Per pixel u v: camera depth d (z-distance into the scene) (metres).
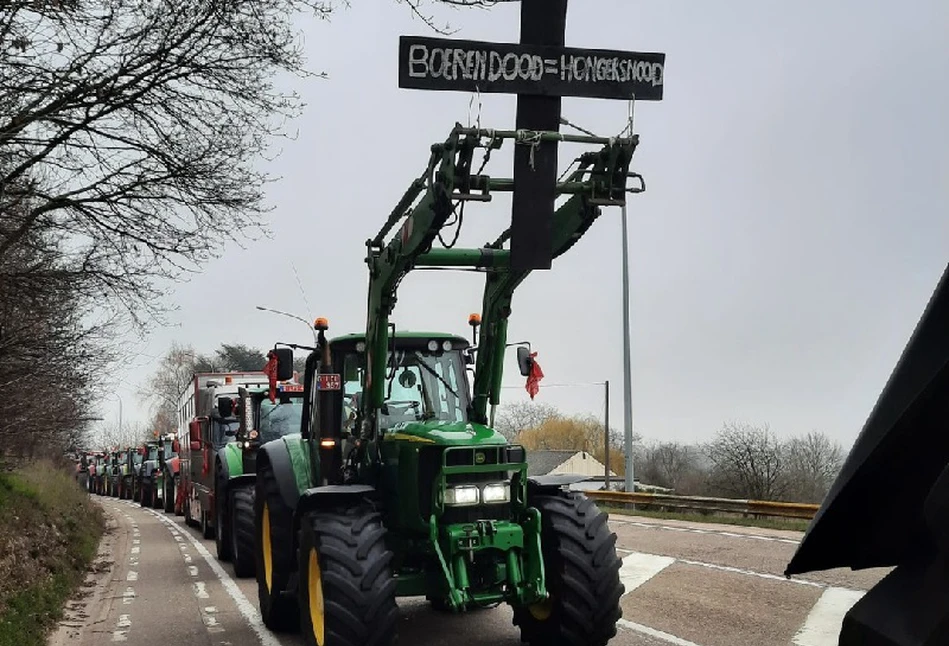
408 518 6.25
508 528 6.07
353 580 5.53
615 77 5.03
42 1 7.77
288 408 14.06
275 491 8.02
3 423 14.03
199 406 19.08
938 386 2.01
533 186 4.98
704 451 46.91
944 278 2.05
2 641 7.15
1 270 9.83
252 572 11.49
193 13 8.67
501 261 6.41
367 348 6.81
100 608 9.62
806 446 39.31
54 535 13.32
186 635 8.08
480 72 4.83
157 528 19.95
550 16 4.91
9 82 8.44
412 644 7.18
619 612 6.14
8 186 9.34
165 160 9.57
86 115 9.11
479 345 7.05
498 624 7.91
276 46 9.15
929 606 2.03
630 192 5.35
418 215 5.71
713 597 8.98
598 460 66.69
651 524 17.55
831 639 7.08
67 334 12.08
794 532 15.09
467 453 6.15
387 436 6.68
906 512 2.19
